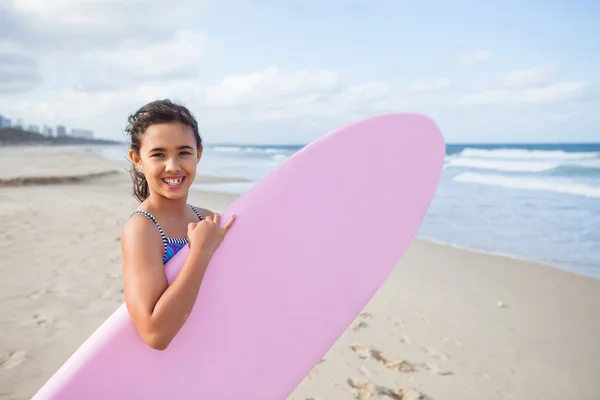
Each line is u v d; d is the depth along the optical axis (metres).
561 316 3.84
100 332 1.21
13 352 2.74
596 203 10.16
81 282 4.00
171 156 1.24
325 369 2.78
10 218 6.80
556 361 3.06
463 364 2.95
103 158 32.06
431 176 1.73
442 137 1.76
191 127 1.29
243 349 1.36
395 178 1.65
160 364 1.24
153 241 1.19
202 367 1.30
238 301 1.36
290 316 1.45
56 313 3.33
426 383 2.68
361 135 1.61
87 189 12.52
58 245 5.23
